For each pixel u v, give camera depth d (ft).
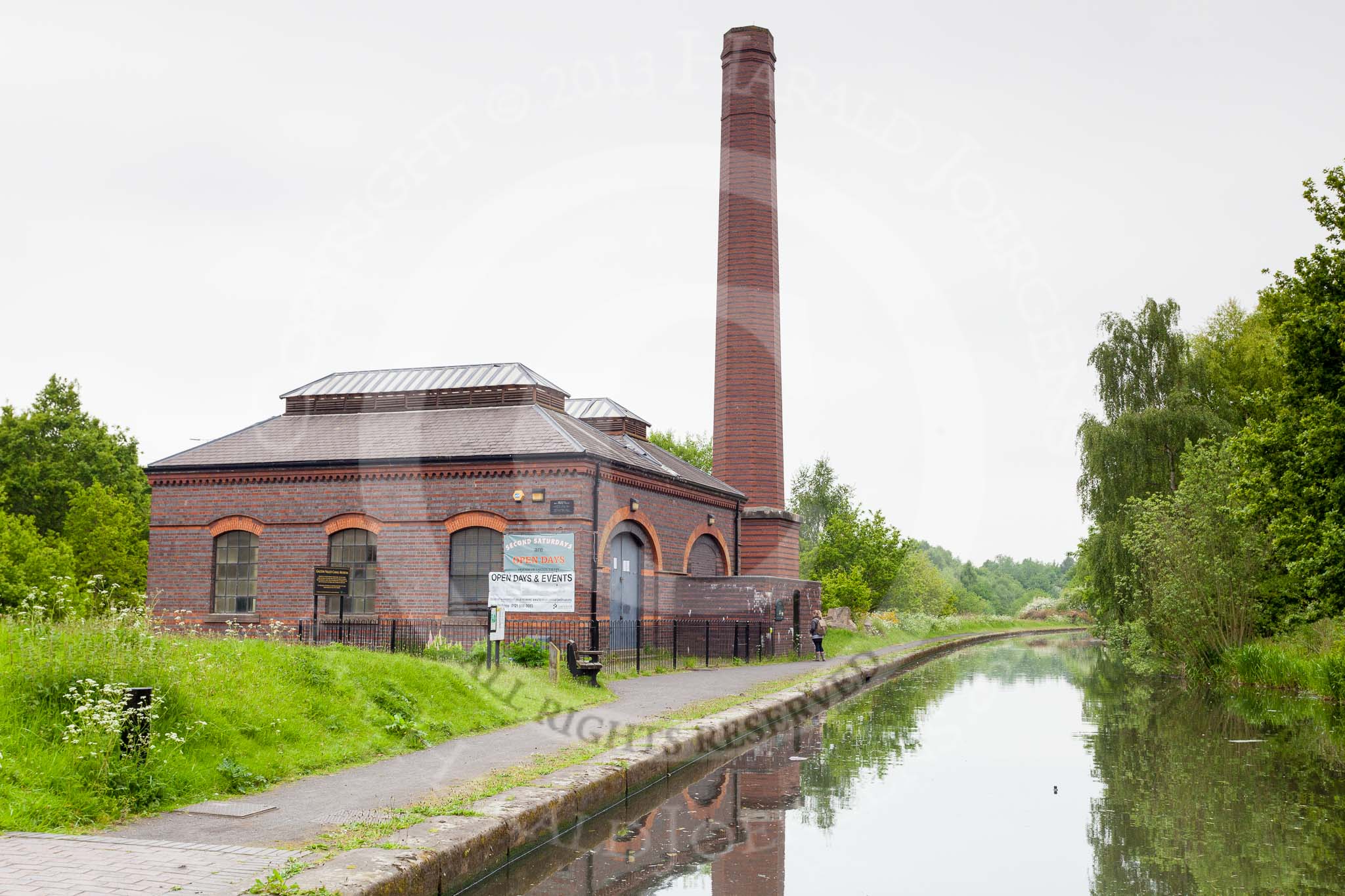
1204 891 23.18
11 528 104.27
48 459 137.80
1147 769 39.60
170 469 77.87
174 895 17.67
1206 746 46.09
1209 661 81.66
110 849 20.71
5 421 138.72
